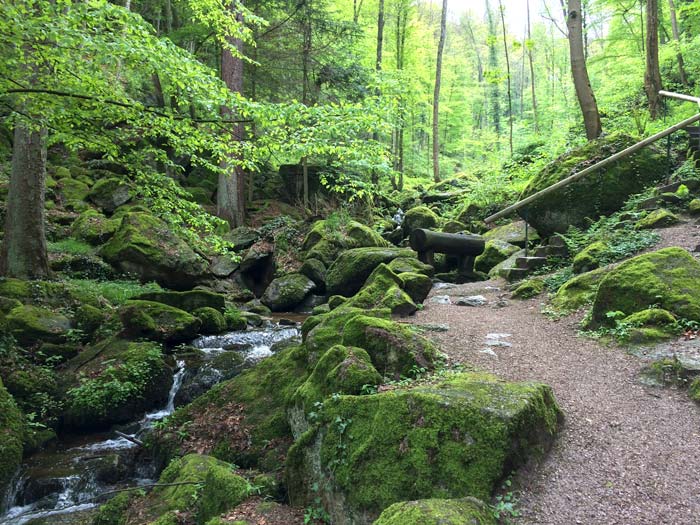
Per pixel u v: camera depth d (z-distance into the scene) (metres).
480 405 3.79
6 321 8.56
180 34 18.53
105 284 12.02
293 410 5.43
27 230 10.73
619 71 19.17
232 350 10.15
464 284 11.07
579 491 3.41
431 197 22.80
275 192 22.81
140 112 6.64
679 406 4.34
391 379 5.16
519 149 23.25
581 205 10.92
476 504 3.11
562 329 6.72
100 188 16.72
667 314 5.63
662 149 10.97
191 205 9.76
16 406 6.98
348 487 3.87
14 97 6.51
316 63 20.70
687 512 3.09
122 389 7.76
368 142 8.64
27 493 5.91
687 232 8.30
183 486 5.10
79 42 5.27
